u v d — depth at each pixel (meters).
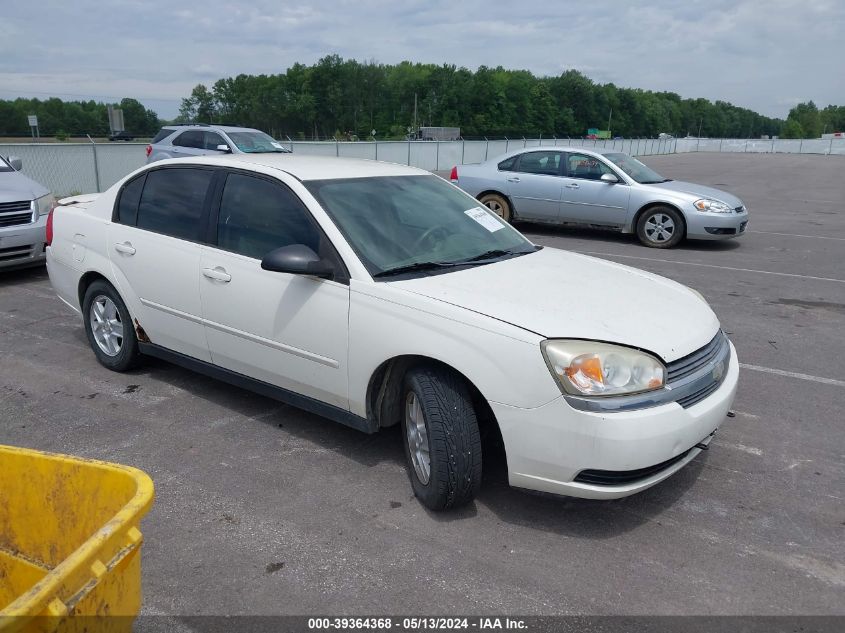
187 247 4.34
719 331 3.68
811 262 9.92
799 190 23.00
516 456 3.06
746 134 188.62
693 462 3.89
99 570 1.74
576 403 2.90
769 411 4.61
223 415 4.46
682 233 10.95
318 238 3.74
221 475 3.71
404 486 3.61
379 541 3.12
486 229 4.35
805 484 3.67
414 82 109.38
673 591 2.81
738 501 3.50
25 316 6.70
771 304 7.45
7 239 7.73
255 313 3.95
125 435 4.16
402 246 3.81
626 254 10.51
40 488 2.19
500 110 107.38
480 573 2.91
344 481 3.65
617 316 3.26
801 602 2.75
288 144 22.92
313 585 2.83
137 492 1.92
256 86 113.19
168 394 4.80
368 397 3.54
